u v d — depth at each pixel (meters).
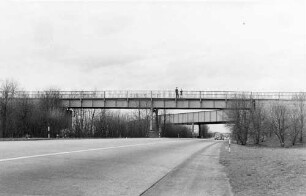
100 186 9.95
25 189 8.83
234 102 68.62
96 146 24.88
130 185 10.49
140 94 72.06
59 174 11.30
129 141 38.09
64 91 73.00
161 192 9.84
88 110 81.44
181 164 17.45
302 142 69.88
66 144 25.30
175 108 72.19
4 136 61.28
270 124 70.25
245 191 10.44
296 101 70.44
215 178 13.19
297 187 11.15
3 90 64.62
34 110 66.12
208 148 37.06
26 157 14.62
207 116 90.88
